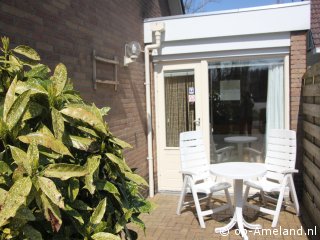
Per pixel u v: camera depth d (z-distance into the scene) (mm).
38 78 2031
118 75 4863
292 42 5387
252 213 5082
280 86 5664
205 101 5945
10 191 1422
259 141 5824
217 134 6016
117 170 2160
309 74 4777
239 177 4176
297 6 5266
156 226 4668
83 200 2033
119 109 4863
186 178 4957
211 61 5891
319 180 4199
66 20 3496
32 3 2955
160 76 6129
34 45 2979
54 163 1674
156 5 6984
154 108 6164
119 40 4918
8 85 1855
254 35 5527
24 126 1730
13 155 1526
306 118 5133
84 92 3855
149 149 6008
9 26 2676
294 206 4996
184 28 5746
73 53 3623
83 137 1980
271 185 4797
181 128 6117
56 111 1795
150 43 6000
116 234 2057
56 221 1565
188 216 5023
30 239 1530
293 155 4855
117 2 4863
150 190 6000
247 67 5789
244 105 5863
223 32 5574
